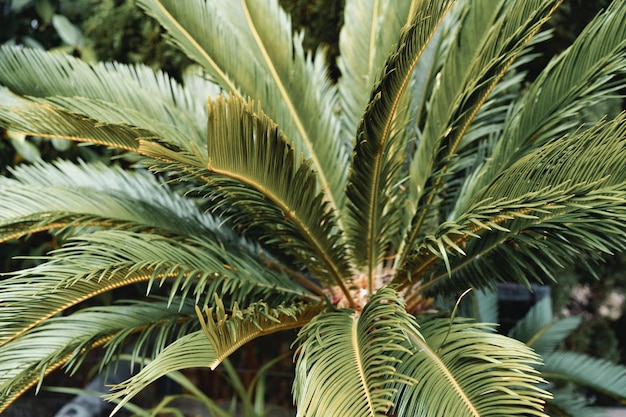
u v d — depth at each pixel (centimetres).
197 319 210
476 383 137
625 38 183
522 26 171
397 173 228
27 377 175
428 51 263
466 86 202
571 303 405
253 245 260
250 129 156
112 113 196
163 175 289
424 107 260
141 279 190
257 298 208
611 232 158
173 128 216
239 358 369
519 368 135
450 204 250
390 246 257
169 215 230
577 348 374
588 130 164
